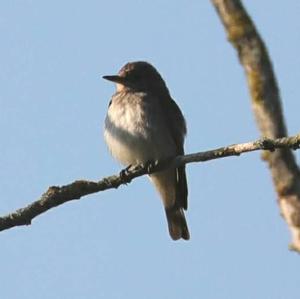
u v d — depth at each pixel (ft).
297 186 27.73
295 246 26.48
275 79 30.17
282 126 29.60
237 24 31.45
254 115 30.09
